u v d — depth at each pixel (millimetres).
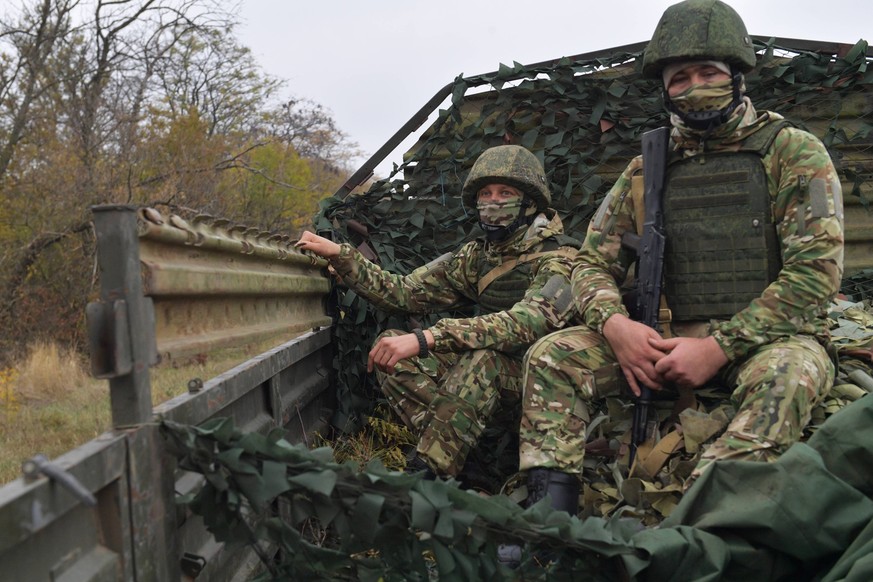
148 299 1676
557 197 4293
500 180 3402
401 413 3416
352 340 4172
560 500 2518
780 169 2660
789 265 2566
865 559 1642
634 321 2742
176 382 5027
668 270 2818
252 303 2561
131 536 1563
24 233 10320
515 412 3377
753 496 1885
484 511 1834
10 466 4031
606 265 3000
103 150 12281
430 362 3449
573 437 2619
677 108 2729
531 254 3467
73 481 1293
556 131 4348
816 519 1830
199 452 1701
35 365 6348
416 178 4426
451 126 4406
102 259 1607
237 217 13914
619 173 4336
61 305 9617
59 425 4988
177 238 1828
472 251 3709
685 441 2516
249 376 2383
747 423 2324
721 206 2725
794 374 2367
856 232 4219
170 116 13523
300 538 1819
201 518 2012
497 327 3088
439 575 1806
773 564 1881
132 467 1573
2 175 11141
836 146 4176
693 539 1857
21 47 12117
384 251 4289
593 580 1885
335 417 4098
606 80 4227
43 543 1307
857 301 4262
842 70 4047
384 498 1788
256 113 16391
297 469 1750
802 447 1917
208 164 13219
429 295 3756
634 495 2500
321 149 19797
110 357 1579
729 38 2613
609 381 2736
